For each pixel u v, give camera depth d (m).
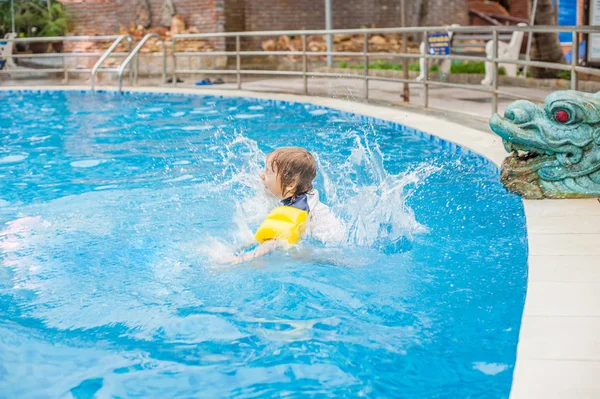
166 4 18.98
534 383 2.62
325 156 7.14
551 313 3.26
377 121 9.73
